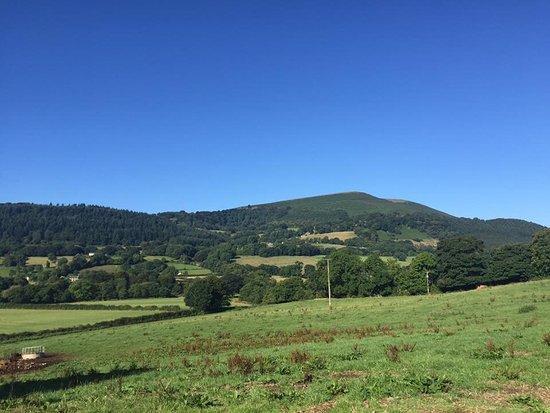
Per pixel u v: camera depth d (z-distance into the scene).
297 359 20.97
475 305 51.75
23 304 108.19
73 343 57.94
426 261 110.56
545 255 104.38
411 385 13.83
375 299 88.94
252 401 13.27
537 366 16.78
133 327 73.06
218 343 41.72
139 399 14.59
